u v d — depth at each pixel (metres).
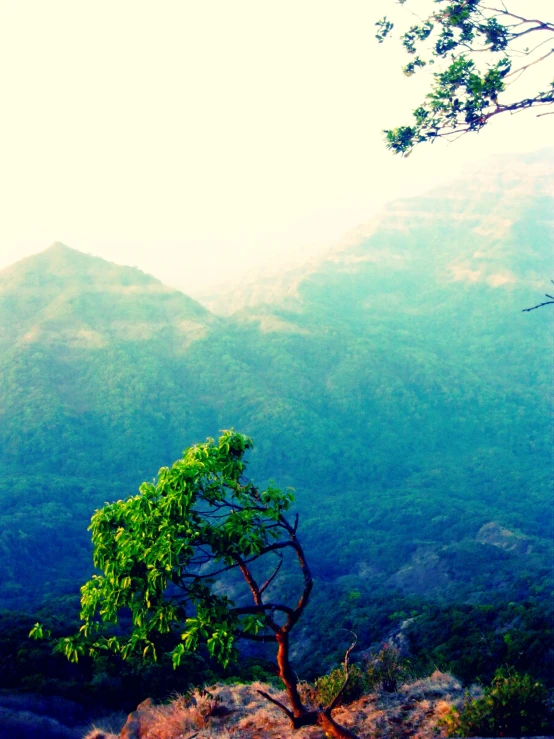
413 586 139.38
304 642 79.44
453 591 120.56
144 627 7.52
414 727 8.87
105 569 7.72
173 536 7.14
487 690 8.95
